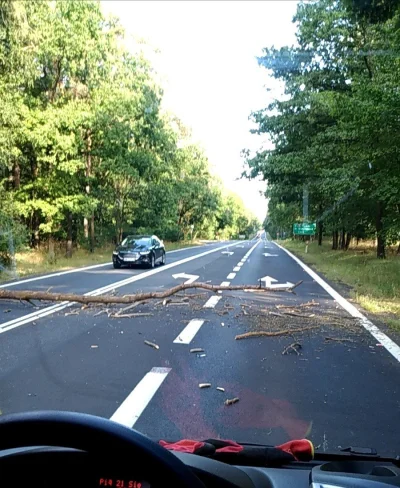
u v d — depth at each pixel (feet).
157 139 101.14
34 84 83.25
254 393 18.33
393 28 42.19
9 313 35.55
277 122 87.76
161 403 17.13
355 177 60.75
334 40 72.33
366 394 18.26
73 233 116.88
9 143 72.49
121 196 126.31
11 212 76.23
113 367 21.65
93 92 87.76
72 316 34.40
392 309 37.73
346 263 83.05
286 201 105.29
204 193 220.02
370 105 43.88
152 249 79.00
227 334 28.78
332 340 27.43
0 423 5.53
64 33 78.18
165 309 37.45
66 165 83.46
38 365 21.83
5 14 59.72
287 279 59.88
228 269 74.59
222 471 7.52
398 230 64.85
